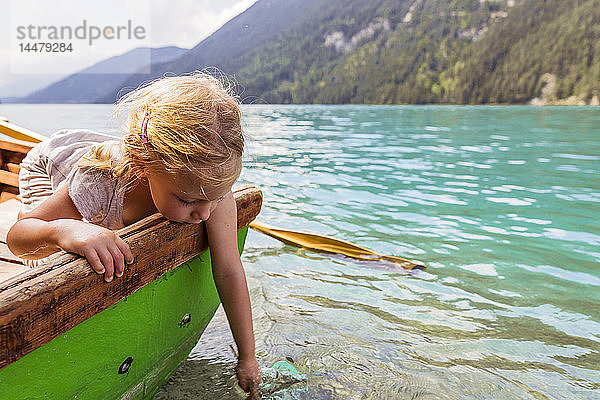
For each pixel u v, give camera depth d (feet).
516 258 7.59
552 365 4.77
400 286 6.58
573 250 7.93
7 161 6.78
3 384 2.39
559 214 10.07
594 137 24.89
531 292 6.41
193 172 2.99
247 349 4.43
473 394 4.30
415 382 4.46
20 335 2.27
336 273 7.01
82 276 2.64
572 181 13.46
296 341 5.15
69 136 4.58
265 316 5.68
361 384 4.42
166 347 4.04
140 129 3.14
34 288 2.35
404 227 9.13
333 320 5.62
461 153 18.99
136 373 3.67
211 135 3.02
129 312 3.26
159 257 3.37
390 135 26.27
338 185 12.78
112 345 3.20
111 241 2.88
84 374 3.01
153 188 3.26
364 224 9.32
